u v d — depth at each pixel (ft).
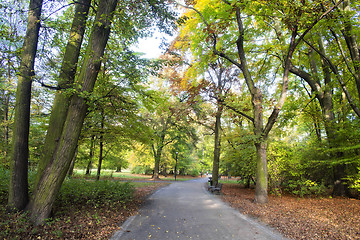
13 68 16.44
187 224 18.42
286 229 17.22
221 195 37.50
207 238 15.07
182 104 47.91
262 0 25.45
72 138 17.54
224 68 50.75
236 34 37.65
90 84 18.60
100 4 20.26
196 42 37.35
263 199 28.53
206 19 35.35
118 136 32.12
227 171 61.77
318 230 16.96
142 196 32.91
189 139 79.46
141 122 31.22
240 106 32.55
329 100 38.17
